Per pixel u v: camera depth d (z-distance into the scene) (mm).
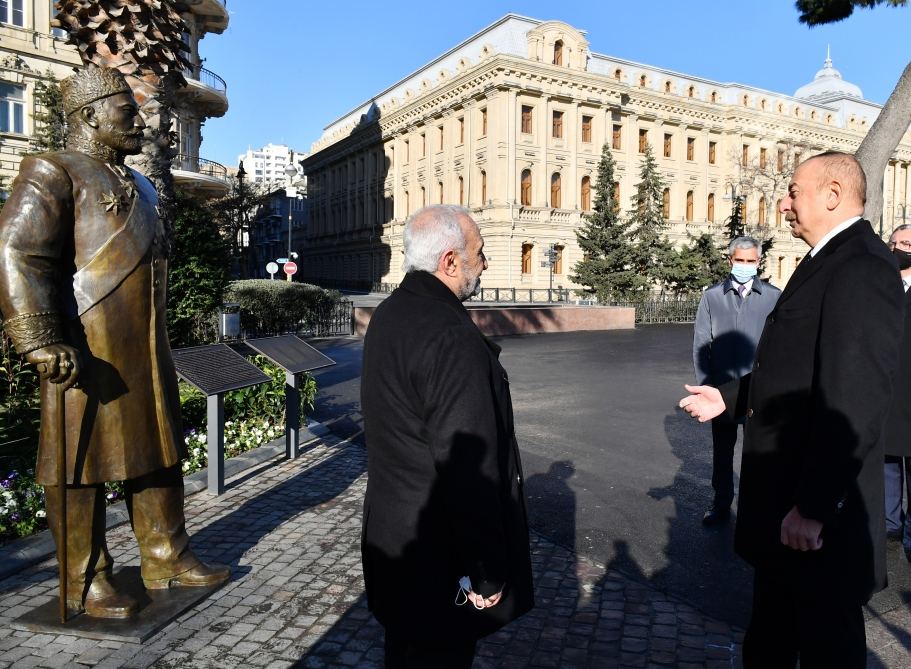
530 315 23781
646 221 35656
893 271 2133
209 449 5301
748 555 2381
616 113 53656
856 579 2160
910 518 4219
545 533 4691
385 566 2121
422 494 2084
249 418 7250
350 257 71312
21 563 3854
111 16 5625
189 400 6633
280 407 7324
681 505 5336
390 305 2211
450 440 1956
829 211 2330
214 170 31172
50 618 3199
